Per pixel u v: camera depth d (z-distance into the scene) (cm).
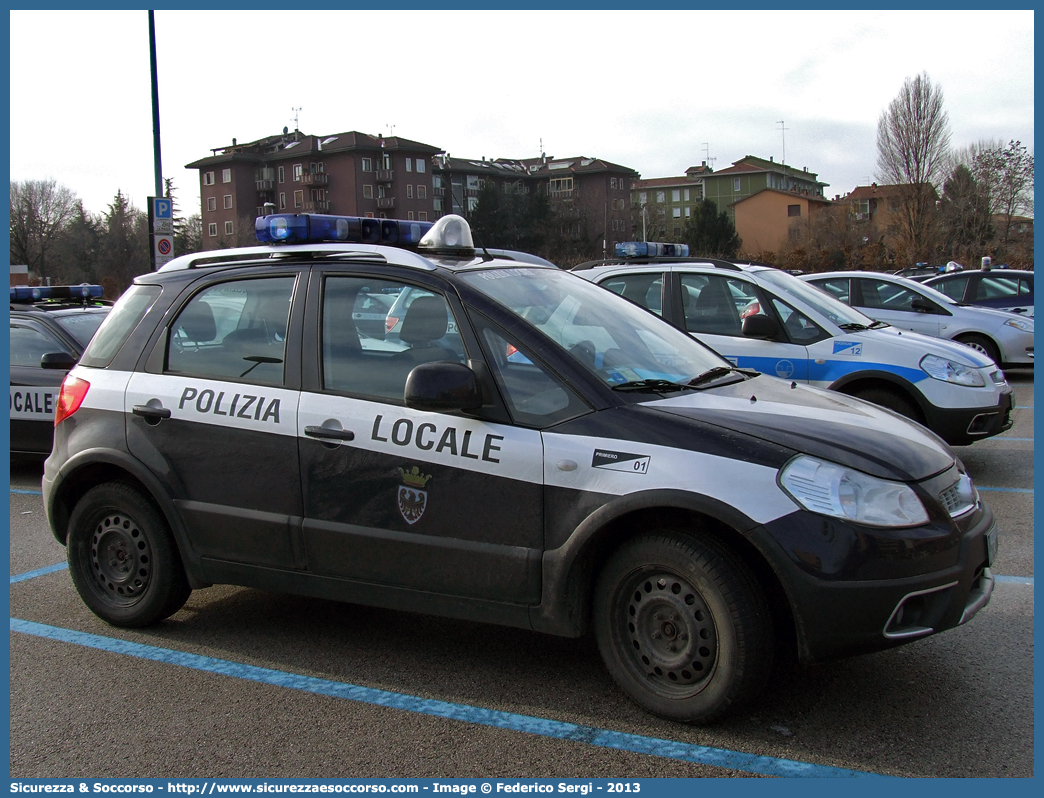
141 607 415
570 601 324
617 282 777
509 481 330
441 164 9431
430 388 322
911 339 702
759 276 736
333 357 375
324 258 390
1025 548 519
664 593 311
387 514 354
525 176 10294
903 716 320
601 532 319
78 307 862
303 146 8288
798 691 341
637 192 12106
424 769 293
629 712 327
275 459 377
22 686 362
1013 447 835
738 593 296
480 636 407
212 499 392
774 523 291
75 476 430
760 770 287
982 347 1219
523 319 350
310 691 352
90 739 317
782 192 9462
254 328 396
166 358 414
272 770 294
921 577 290
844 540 288
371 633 413
